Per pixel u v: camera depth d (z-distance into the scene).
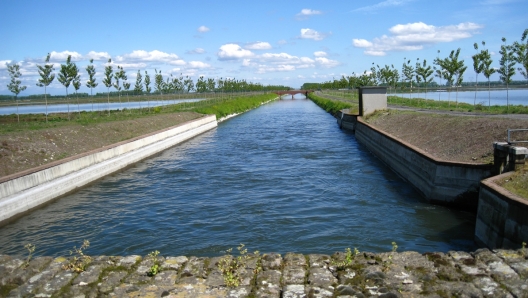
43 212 16.53
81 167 20.64
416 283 6.97
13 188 15.84
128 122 34.38
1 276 7.62
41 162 20.55
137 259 8.27
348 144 33.72
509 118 20.22
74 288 7.19
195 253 12.08
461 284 6.88
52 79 36.06
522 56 26.98
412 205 16.20
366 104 38.84
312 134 40.94
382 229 13.70
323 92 146.12
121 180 22.09
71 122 33.41
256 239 13.06
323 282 7.12
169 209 16.56
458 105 40.84
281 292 6.86
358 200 17.14
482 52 33.56
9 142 20.91
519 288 6.65
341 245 12.46
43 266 8.09
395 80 66.12
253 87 154.38
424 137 22.86
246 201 17.39
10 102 97.44
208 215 15.64
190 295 6.83
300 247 12.37
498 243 10.59
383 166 24.33
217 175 22.73
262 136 40.47
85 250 12.56
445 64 38.53
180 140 37.22
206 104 65.50
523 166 12.42
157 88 59.06
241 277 7.42
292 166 24.80
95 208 16.95
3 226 14.98
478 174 14.48
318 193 18.44
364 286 6.91
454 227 13.66
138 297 6.79
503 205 10.36
